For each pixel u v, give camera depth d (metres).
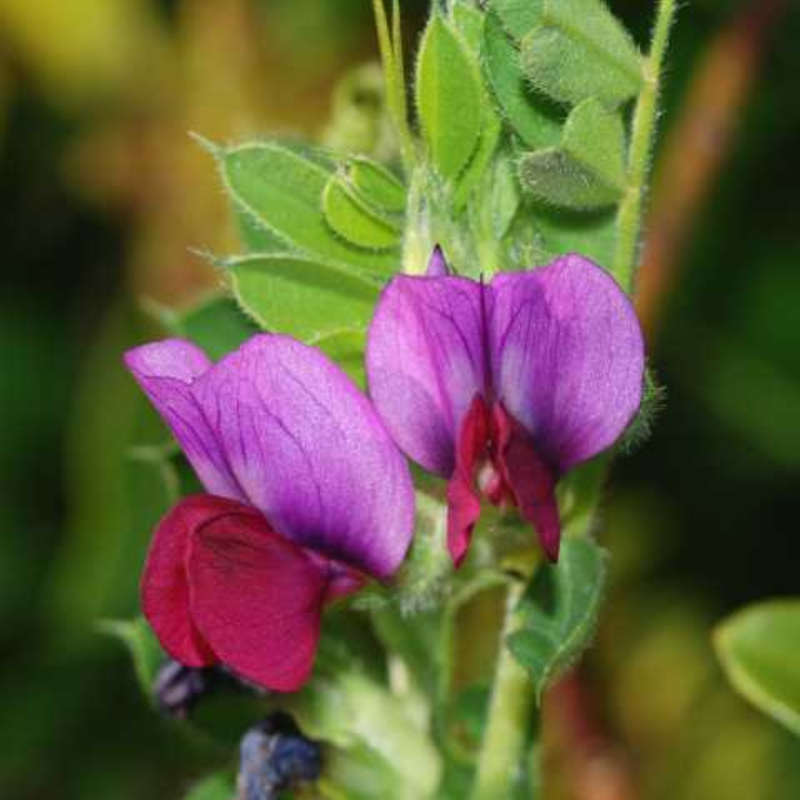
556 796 0.37
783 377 0.41
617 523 0.42
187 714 0.30
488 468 0.27
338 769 0.30
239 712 0.31
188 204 0.41
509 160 0.28
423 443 0.27
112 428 0.40
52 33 0.42
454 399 0.27
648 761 0.41
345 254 0.28
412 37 0.38
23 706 0.44
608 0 0.40
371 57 0.41
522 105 0.28
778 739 0.41
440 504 0.28
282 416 0.27
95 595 0.40
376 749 0.30
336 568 0.28
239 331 0.31
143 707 0.43
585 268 0.27
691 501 0.42
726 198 0.41
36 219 0.44
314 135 0.40
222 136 0.41
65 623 0.42
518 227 0.28
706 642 0.41
